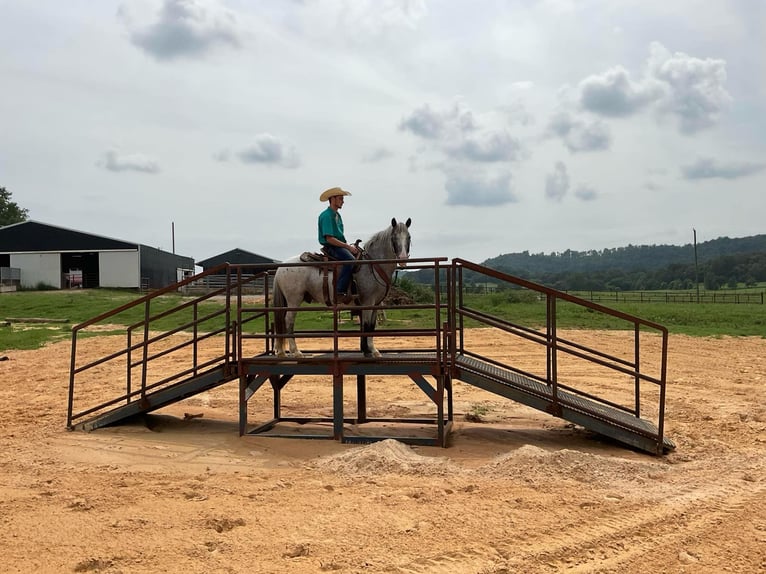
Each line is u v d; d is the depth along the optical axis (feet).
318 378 47.83
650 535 15.79
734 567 13.99
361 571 13.61
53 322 89.61
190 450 25.63
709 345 62.75
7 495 19.21
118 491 19.57
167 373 48.26
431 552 14.57
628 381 43.62
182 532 15.92
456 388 43.16
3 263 179.22
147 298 29.76
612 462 22.16
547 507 17.70
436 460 22.85
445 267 27.04
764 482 20.52
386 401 38.29
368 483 20.39
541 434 29.01
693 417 31.81
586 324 81.46
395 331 27.40
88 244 174.19
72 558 14.34
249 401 38.42
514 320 85.35
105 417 29.91
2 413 33.83
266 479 21.18
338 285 29.22
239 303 28.60
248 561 14.14
